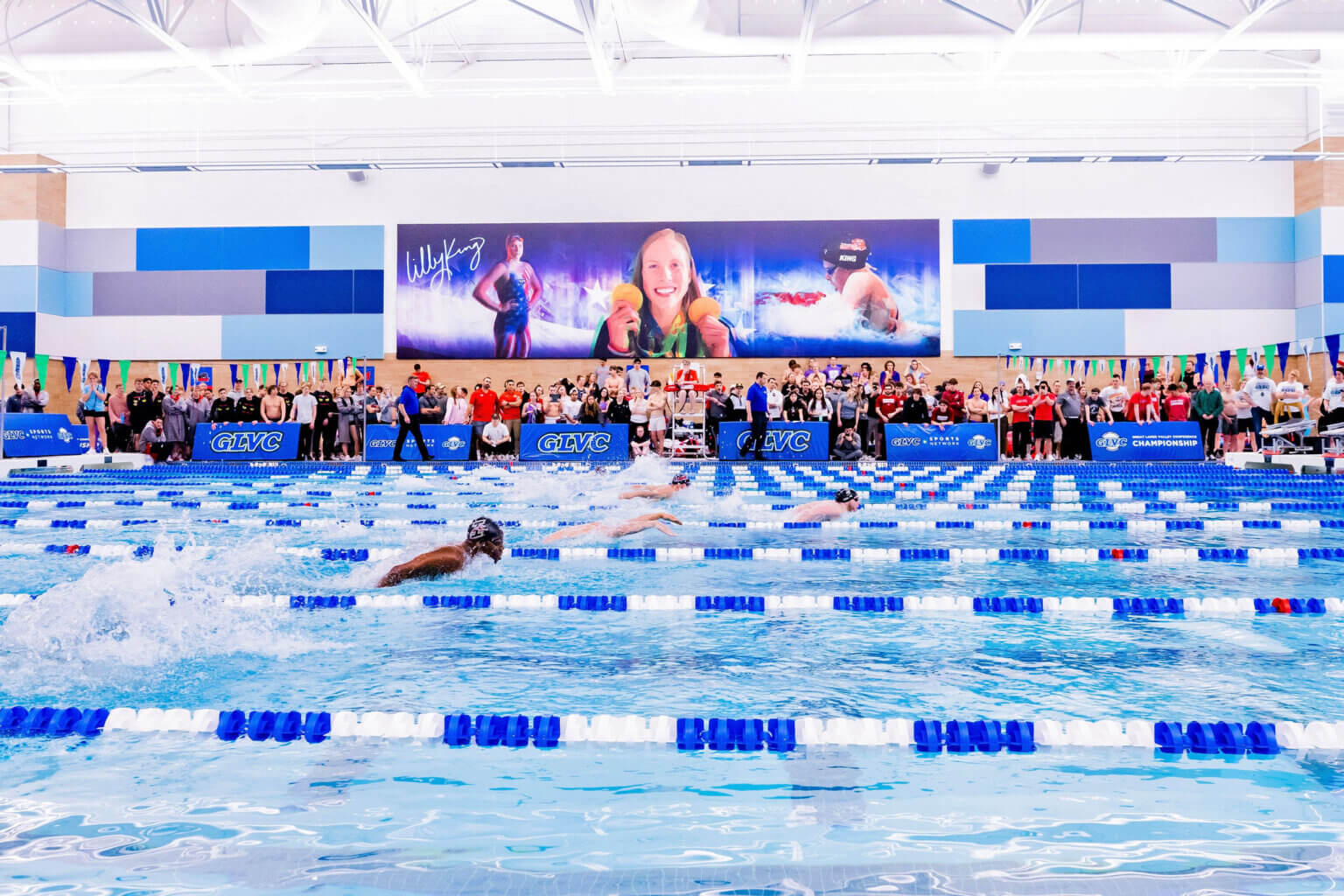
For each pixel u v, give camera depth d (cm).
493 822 175
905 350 1706
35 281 1686
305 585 429
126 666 286
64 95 1203
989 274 1703
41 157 1683
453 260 1730
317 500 866
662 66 1692
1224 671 285
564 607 391
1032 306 1702
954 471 1201
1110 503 820
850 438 1444
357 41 1691
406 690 263
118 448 1479
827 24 993
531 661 299
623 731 231
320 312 1744
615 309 1719
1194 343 1691
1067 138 1673
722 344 1711
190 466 1347
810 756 214
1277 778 199
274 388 1520
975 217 1705
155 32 959
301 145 1741
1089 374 1683
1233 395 1401
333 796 189
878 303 1705
